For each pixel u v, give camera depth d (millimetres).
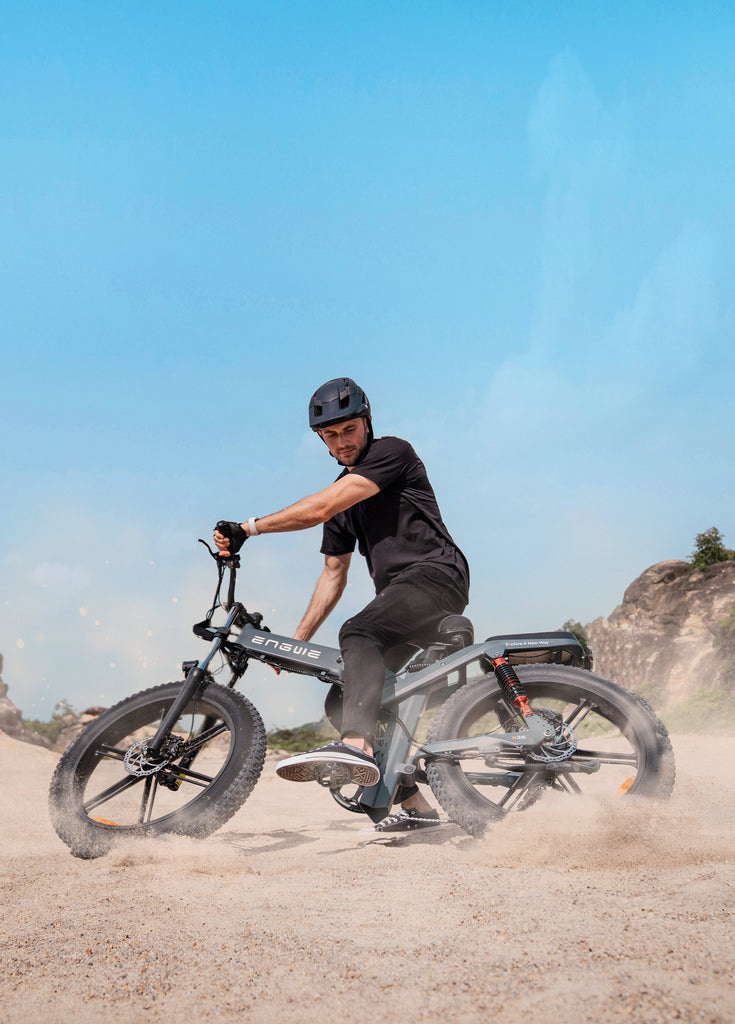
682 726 18672
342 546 3061
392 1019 979
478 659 2572
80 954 1291
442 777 2424
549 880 1684
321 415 2803
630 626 26781
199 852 2311
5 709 18984
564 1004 969
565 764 2385
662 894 1472
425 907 1500
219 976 1165
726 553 27219
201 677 2656
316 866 2039
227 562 2744
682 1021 895
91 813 3492
